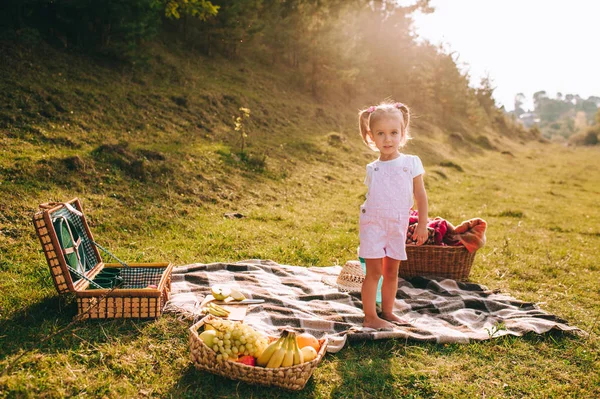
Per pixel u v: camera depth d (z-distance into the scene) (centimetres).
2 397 268
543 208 1393
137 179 853
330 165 1436
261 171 1152
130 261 551
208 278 484
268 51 2303
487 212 1196
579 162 3669
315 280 525
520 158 3250
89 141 954
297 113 1847
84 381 292
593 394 322
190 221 759
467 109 4084
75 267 396
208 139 1241
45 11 1352
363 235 404
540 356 370
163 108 1280
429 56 3909
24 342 329
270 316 397
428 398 308
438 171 1784
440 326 415
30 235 580
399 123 408
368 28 3275
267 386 300
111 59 1380
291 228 811
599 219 1301
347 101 2439
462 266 548
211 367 301
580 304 529
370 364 337
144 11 1405
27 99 990
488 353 367
